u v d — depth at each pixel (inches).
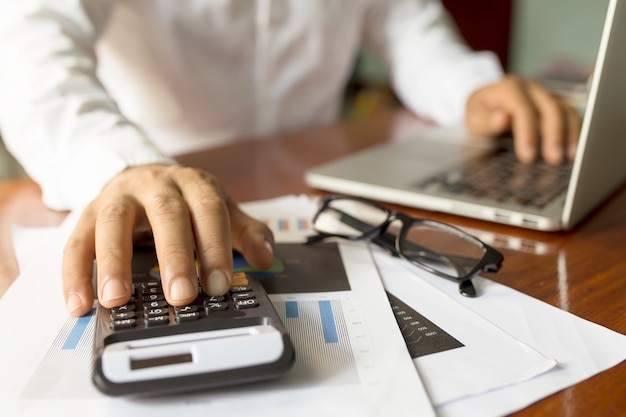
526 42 80.4
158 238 15.6
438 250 19.3
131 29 36.2
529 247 20.6
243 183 27.2
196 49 38.3
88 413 11.7
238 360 12.2
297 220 22.6
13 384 12.6
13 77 25.5
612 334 15.0
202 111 40.1
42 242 20.5
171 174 18.7
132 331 13.0
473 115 33.3
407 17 44.7
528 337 14.9
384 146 31.1
